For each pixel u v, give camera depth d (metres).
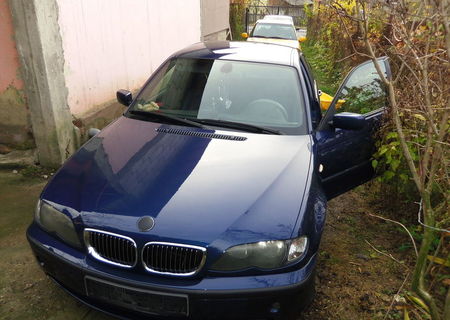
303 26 27.61
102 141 3.00
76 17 4.62
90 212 2.24
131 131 3.09
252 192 2.37
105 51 5.31
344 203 4.31
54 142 4.42
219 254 2.07
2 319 2.47
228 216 2.20
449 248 2.90
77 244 2.25
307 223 2.28
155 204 2.25
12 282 2.79
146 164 2.62
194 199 2.30
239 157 2.71
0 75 4.25
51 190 2.49
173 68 3.67
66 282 2.29
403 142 2.27
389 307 2.57
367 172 3.91
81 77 4.83
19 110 4.39
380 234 3.75
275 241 2.13
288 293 2.10
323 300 2.80
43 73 4.14
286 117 3.21
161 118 3.24
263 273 2.12
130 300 2.12
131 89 6.14
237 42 4.14
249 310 2.09
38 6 3.94
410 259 3.35
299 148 2.90
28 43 4.04
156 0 6.67
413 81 3.12
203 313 2.08
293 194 2.41
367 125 3.69
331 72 10.55
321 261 3.25
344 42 9.43
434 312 2.26
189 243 2.07
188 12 8.33
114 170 2.57
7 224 3.49
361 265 3.24
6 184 4.18
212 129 3.07
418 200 3.82
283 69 3.54
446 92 2.57
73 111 4.75
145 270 2.11
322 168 3.14
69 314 2.55
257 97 3.32
